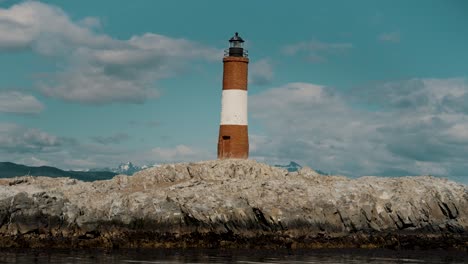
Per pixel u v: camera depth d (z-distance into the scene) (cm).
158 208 8294
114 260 6400
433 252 7894
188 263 6294
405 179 9931
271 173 9819
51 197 8169
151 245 7681
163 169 9562
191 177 9488
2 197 7956
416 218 9169
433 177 10169
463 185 10000
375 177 10094
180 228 8194
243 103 10050
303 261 6700
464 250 8106
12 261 6172
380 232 8862
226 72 10050
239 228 8325
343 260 6888
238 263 6391
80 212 8138
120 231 8075
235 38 10169
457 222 9344
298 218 8581
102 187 9144
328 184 9450
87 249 7338
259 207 8562
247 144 10112
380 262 6825
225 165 9706
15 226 7819
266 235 8250
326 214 8769
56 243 7544
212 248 7706
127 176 9488
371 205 9056
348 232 8731
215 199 8556
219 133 10138
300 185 9231
